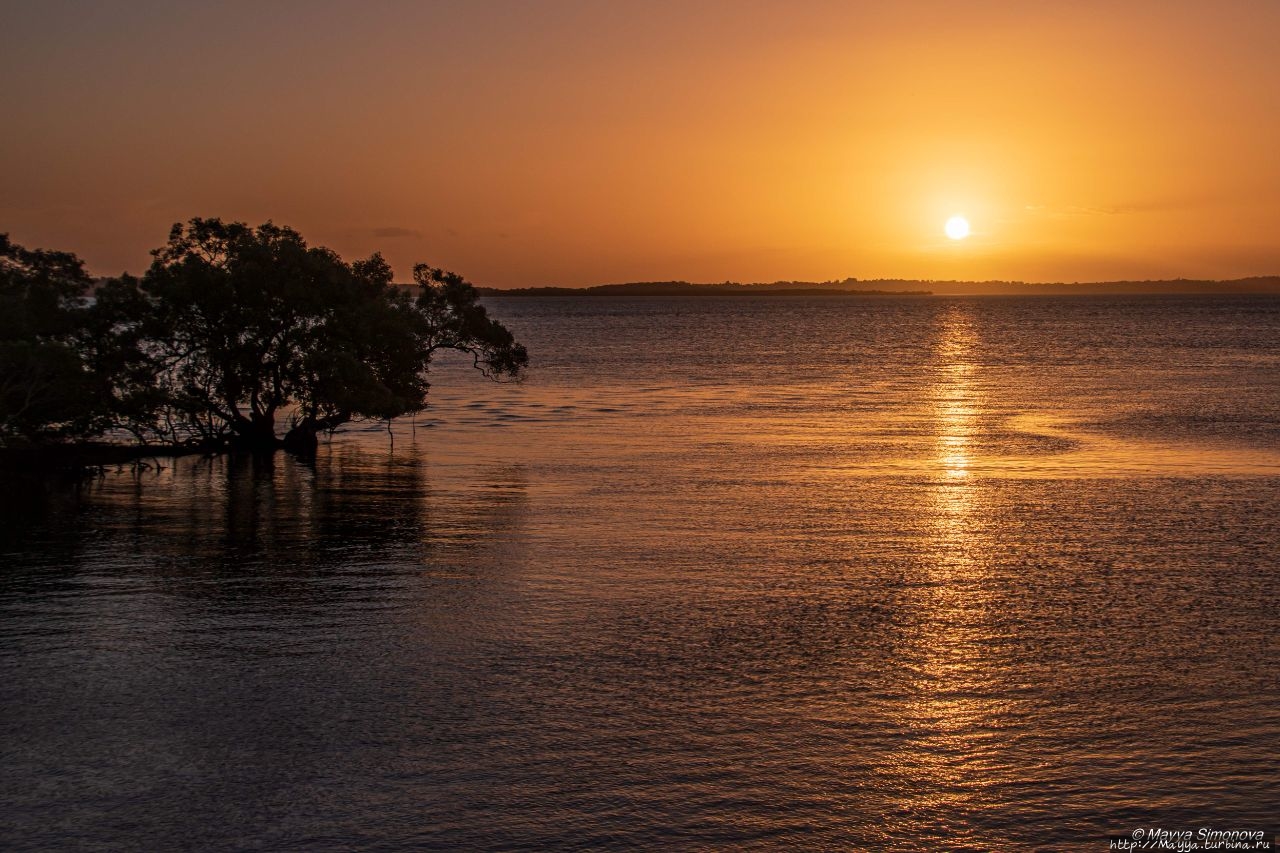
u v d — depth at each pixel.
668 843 11.42
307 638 18.05
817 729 14.20
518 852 11.23
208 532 27.20
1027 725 14.34
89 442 42.75
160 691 15.55
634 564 23.45
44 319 39.00
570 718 14.54
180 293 40.16
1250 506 30.48
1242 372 85.38
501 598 20.61
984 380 80.62
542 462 39.97
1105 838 11.55
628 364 99.94
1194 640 17.94
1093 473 36.84
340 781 12.66
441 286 48.97
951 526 27.70
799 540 26.02
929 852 11.31
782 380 82.00
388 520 28.72
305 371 41.12
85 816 11.88
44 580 22.08
